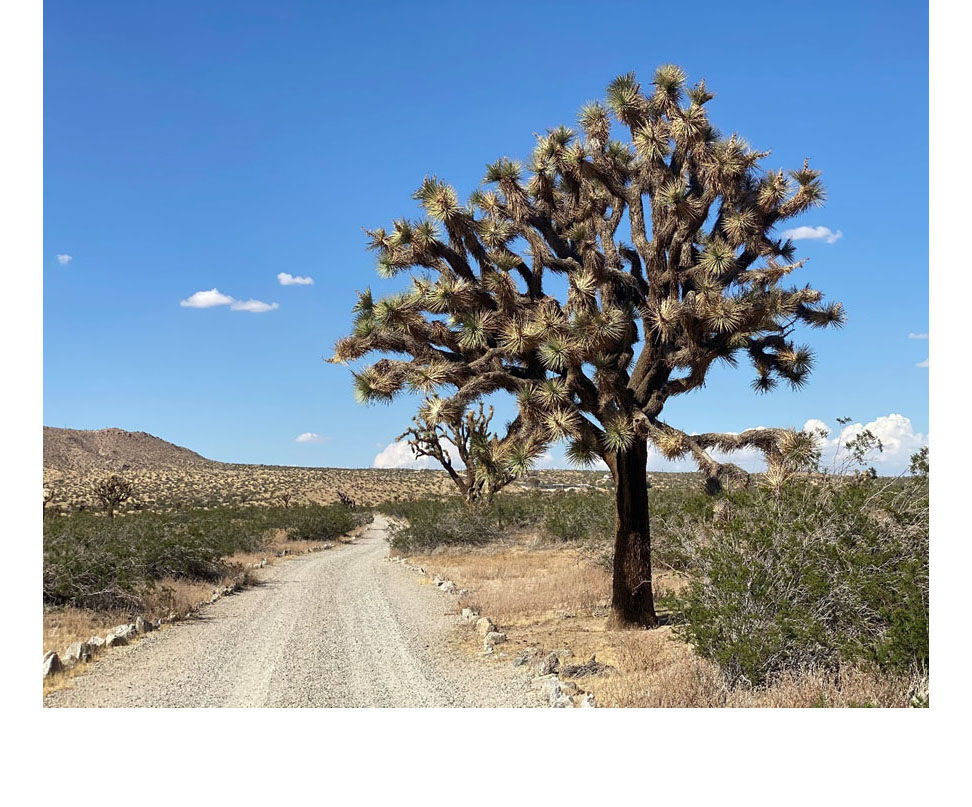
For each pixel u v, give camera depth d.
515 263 9.40
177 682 7.82
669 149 9.16
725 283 8.73
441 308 8.88
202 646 9.67
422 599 13.83
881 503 7.69
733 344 8.75
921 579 6.69
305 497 70.00
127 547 13.40
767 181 8.63
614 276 9.11
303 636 10.38
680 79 8.97
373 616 12.00
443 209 9.10
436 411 8.52
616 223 9.83
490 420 25.61
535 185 9.87
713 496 8.53
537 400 8.44
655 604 10.55
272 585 16.28
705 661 7.15
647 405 9.11
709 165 8.55
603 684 7.15
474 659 8.78
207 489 71.88
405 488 81.50
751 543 7.42
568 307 8.62
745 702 6.18
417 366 9.16
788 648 6.69
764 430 8.62
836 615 6.98
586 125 9.91
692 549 8.20
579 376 8.70
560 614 11.07
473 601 12.88
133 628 10.45
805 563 7.25
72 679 7.91
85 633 10.09
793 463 8.32
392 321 8.87
